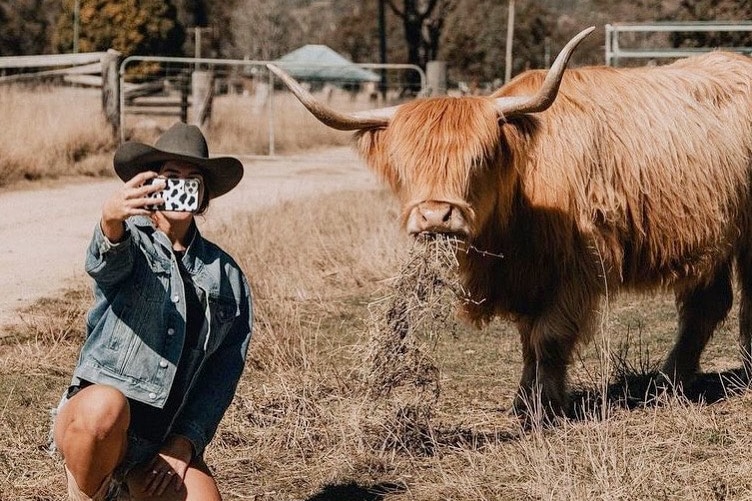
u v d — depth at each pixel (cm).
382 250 1060
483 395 671
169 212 372
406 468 529
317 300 932
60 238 1214
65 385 676
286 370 693
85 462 364
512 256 608
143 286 384
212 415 401
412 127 551
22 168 1731
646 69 680
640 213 636
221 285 401
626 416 604
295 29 7994
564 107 614
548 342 610
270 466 534
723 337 847
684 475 494
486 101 566
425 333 589
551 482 480
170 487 389
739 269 736
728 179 681
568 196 599
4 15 6050
